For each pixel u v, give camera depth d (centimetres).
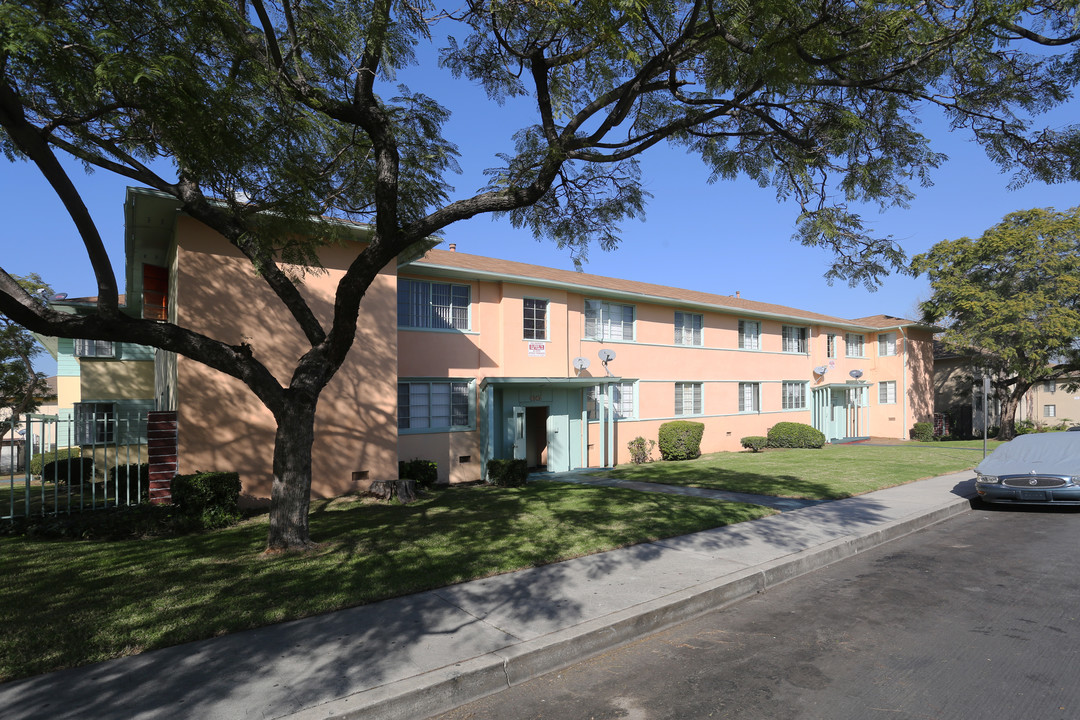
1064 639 482
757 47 621
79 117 731
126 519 847
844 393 3062
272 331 1121
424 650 444
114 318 680
